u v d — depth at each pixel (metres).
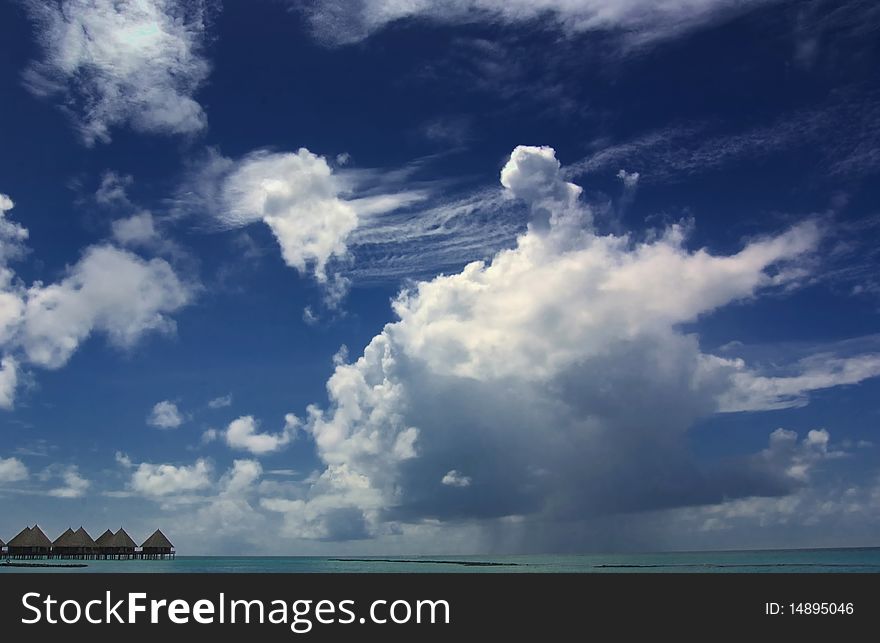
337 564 168.12
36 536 129.50
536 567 136.25
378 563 172.62
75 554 135.00
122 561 151.38
